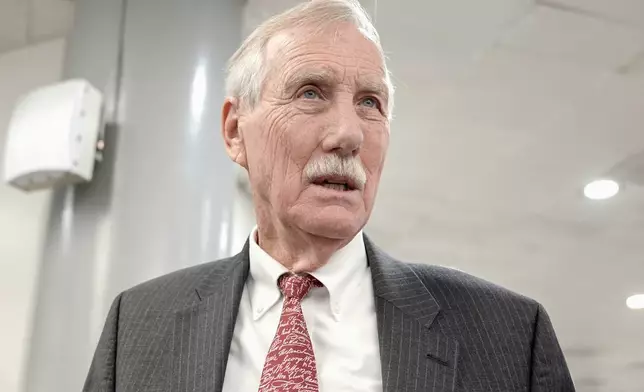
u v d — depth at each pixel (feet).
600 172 10.77
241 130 4.02
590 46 8.97
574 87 9.62
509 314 3.57
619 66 9.19
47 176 6.97
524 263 12.20
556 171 11.07
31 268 8.66
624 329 10.93
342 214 3.50
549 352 3.49
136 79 7.44
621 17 8.46
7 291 8.63
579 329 11.35
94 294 6.79
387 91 3.83
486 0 8.29
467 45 9.06
